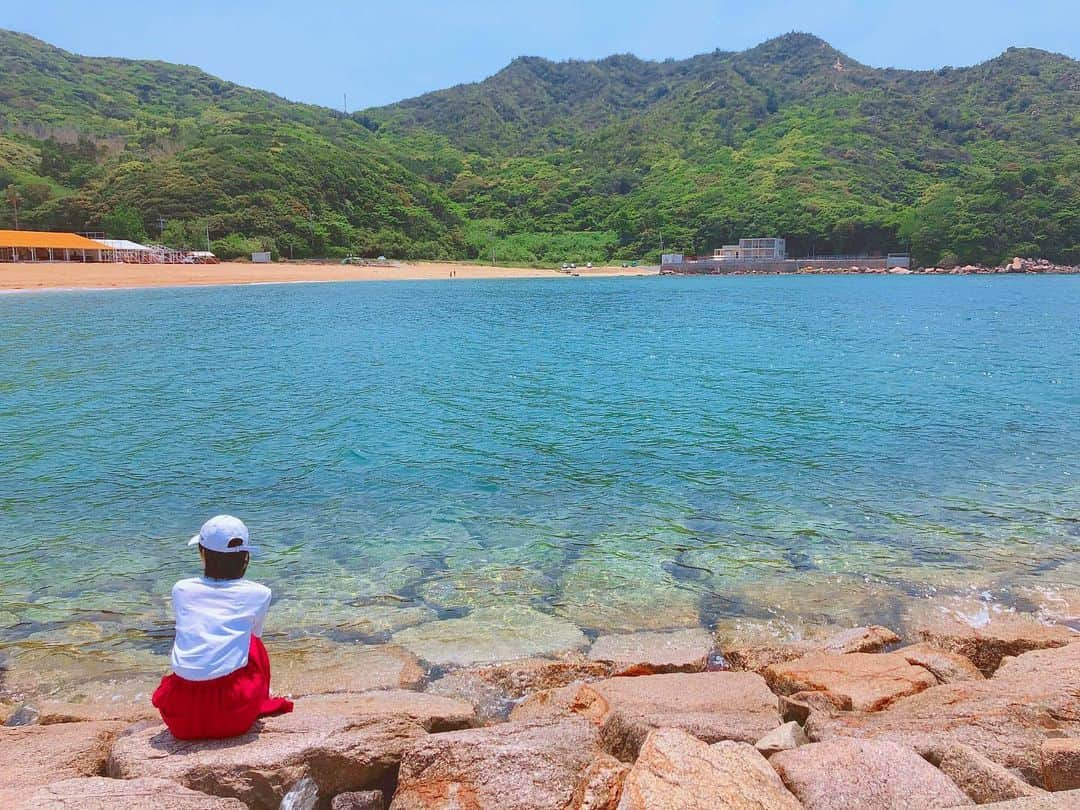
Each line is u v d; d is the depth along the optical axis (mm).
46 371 19469
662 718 4254
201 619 4102
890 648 6133
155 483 10453
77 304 41594
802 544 8406
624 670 5746
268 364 21000
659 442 12625
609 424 13875
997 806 2904
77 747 4270
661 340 27266
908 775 3336
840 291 66000
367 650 6105
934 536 8594
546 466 11297
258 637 4305
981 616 6754
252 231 103000
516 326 32688
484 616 6750
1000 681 4984
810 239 124938
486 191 163500
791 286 77562
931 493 10047
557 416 14523
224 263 90875
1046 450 12000
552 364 21188
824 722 4387
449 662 5914
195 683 3928
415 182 145125
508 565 7875
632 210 144500
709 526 8953
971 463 11352
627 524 9016
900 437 12859
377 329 31000
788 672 5512
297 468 11156
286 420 14180
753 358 22297
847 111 180750
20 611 6844
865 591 7250
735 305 46969
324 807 3752
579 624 6609
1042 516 9188
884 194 137125
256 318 35344
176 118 193250
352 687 5492
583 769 3689
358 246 113312
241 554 4320
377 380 18484
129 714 5207
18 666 5918
